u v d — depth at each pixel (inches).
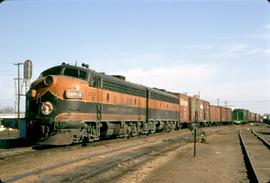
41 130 736.3
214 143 1106.7
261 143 1149.7
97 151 727.7
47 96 748.6
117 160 608.4
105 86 912.9
